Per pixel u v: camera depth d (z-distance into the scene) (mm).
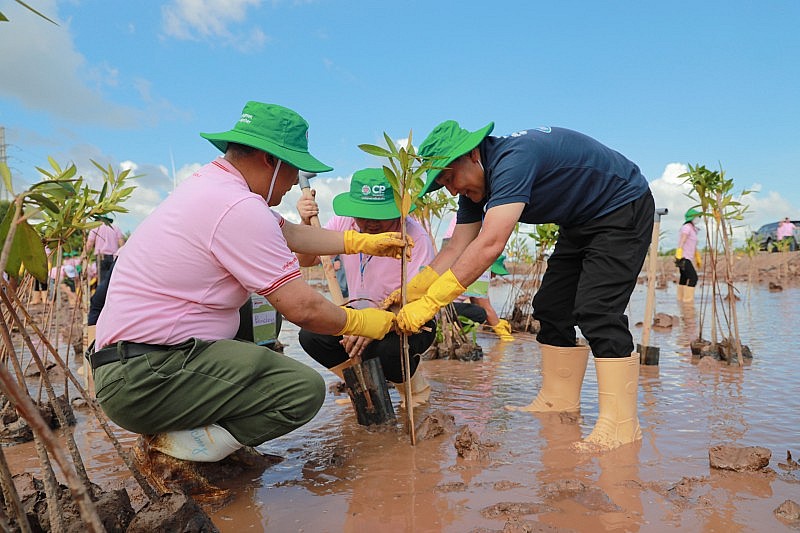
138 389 2096
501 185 2617
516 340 6277
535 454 2605
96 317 3881
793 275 15453
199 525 1795
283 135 2332
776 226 20297
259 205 2170
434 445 2777
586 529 1857
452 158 2658
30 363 4719
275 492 2289
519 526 1836
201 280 2145
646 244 2904
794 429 2814
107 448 2875
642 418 3078
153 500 1831
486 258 2564
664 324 6680
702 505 2008
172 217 2143
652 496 2102
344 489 2287
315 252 2895
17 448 2938
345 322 2422
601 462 2463
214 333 2244
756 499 2051
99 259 5660
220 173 2277
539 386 4016
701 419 3023
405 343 2758
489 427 3045
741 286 12984
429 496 2180
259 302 3426
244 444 2293
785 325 6520
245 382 2172
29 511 1668
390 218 3275
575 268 3195
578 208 2891
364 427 3104
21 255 1494
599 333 2754
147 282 2121
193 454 2240
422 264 3549
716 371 4207
